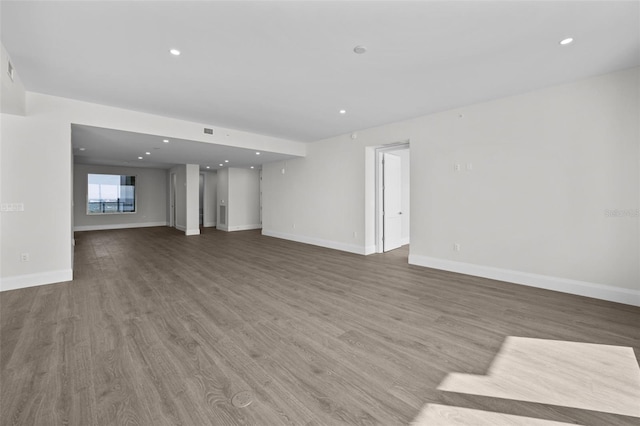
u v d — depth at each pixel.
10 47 2.76
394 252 6.55
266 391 1.82
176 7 2.19
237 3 2.15
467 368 2.08
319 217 7.30
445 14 2.28
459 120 4.64
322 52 2.88
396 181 7.02
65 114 4.13
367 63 3.12
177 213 10.71
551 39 2.65
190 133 5.48
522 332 2.63
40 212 3.94
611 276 3.40
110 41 2.67
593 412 1.65
